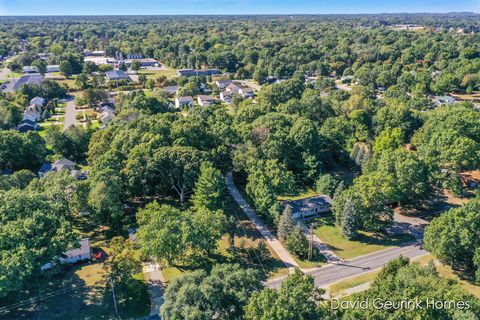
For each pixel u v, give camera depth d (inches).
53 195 2281.0
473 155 2869.1
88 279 1994.3
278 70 7480.3
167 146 2800.2
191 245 1985.7
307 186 3095.5
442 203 2837.1
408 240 2397.9
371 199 2417.6
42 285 1942.7
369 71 6796.3
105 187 2332.7
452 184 2768.2
